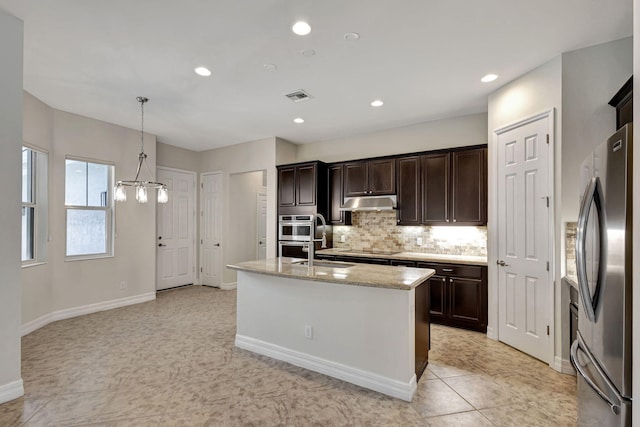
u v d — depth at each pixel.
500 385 2.52
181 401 2.28
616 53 2.60
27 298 3.65
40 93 3.61
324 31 2.45
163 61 2.90
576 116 2.71
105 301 4.62
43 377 2.62
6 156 2.27
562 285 2.75
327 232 5.28
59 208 4.12
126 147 4.89
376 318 2.46
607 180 1.44
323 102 3.89
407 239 4.79
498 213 3.46
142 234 5.10
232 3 2.12
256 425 2.02
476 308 3.72
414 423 2.04
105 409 2.18
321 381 2.57
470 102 3.88
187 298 5.31
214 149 6.28
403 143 4.83
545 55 2.79
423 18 2.29
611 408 1.34
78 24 2.35
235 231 6.24
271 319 3.04
